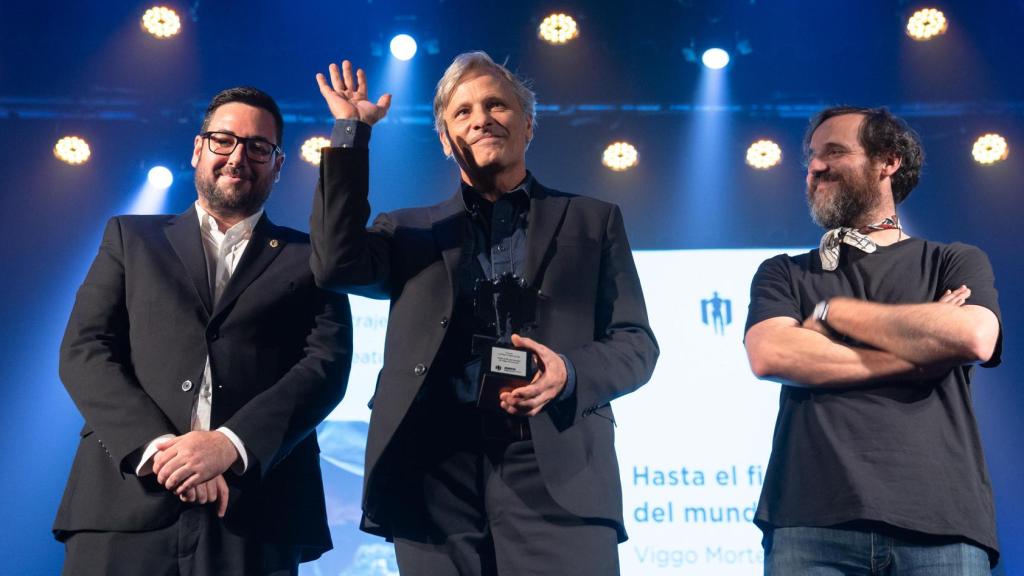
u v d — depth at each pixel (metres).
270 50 6.89
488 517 2.37
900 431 2.39
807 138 3.09
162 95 6.84
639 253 6.48
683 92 6.95
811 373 2.49
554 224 2.59
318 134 6.97
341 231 2.42
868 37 6.88
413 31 6.88
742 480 5.91
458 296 2.48
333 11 6.90
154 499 2.44
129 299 2.68
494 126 2.65
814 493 2.40
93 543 2.44
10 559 6.34
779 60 6.93
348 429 5.88
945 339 2.37
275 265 2.79
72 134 6.87
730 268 6.45
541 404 2.25
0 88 6.79
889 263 2.68
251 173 2.88
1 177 6.83
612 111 6.96
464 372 2.43
